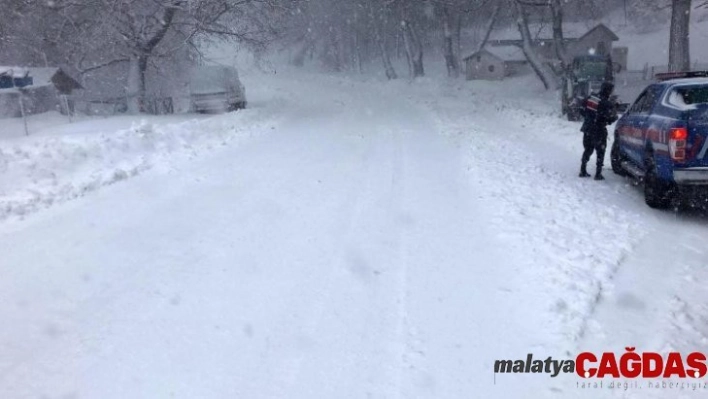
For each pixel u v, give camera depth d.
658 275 6.07
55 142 13.95
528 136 17.42
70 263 6.92
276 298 5.81
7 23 26.69
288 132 19.23
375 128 19.77
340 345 4.87
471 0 49.09
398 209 8.87
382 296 5.79
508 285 5.90
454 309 5.44
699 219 8.32
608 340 4.75
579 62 24.86
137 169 12.45
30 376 4.52
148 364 4.65
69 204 9.76
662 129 8.46
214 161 13.55
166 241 7.64
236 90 29.44
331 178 11.33
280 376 4.45
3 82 27.83
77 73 31.86
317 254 7.02
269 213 8.88
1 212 9.14
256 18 27.45
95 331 5.22
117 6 24.14
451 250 6.98
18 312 5.64
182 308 5.64
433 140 16.14
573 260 6.35
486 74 51.97
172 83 33.31
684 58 28.38
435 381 4.31
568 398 4.06
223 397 4.19
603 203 8.97
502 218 8.06
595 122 10.75
